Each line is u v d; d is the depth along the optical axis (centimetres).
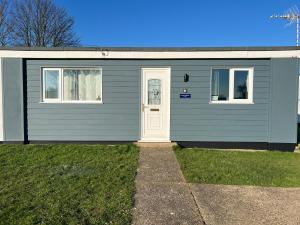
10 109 1092
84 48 1073
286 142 1070
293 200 582
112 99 1097
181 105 1088
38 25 3303
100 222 475
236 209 538
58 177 685
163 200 571
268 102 1074
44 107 1100
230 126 1084
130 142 1100
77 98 1108
